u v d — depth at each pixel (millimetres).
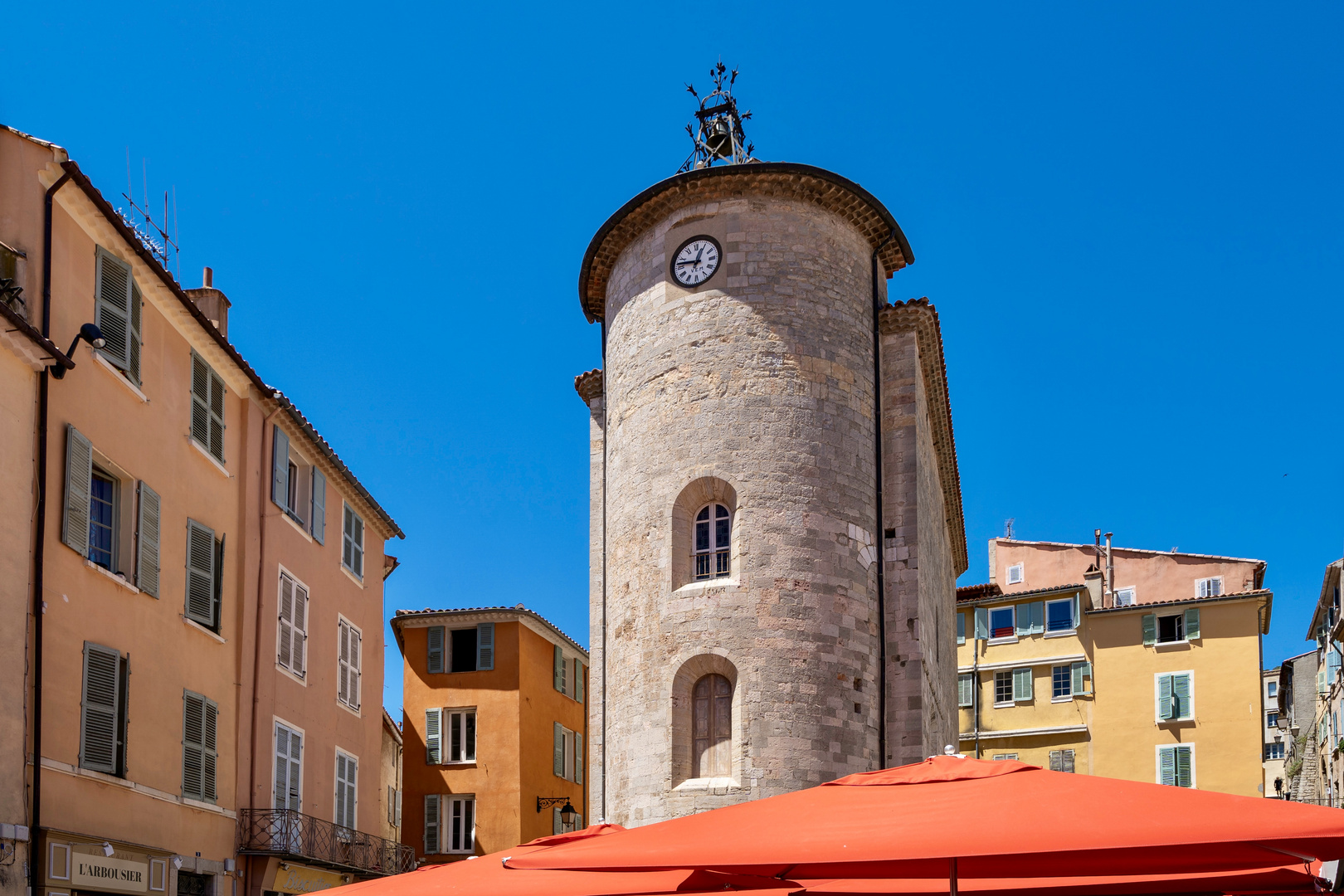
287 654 27625
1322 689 49906
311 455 29969
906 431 27500
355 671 32688
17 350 17750
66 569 18844
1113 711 54062
